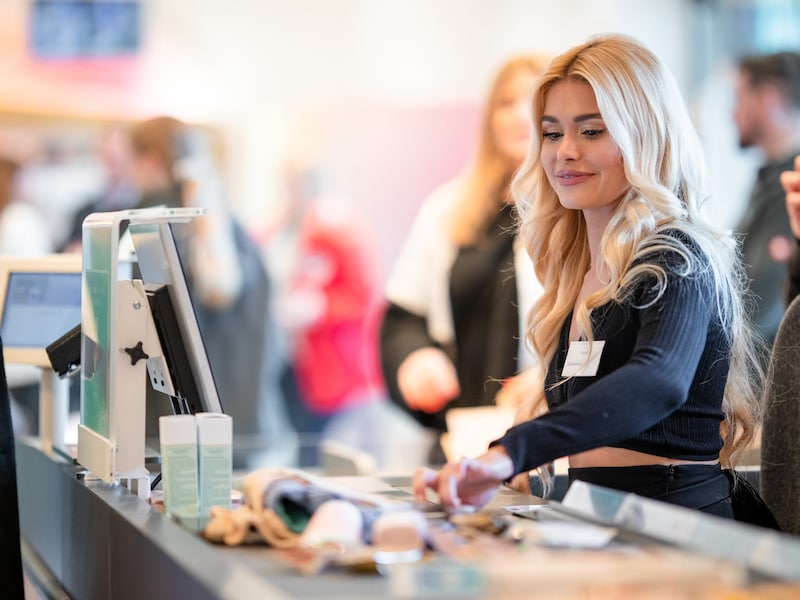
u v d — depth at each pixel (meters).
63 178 6.29
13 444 2.49
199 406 2.23
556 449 1.75
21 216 6.24
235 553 1.60
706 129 6.38
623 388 1.79
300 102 6.48
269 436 6.34
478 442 4.58
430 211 5.70
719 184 6.28
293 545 1.62
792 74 6.11
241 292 6.31
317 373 6.44
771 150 6.12
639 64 2.11
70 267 3.49
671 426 2.07
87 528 2.32
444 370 5.46
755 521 2.33
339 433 6.43
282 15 6.46
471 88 6.57
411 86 6.55
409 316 5.62
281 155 6.45
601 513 1.61
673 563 1.37
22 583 2.47
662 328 1.91
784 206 5.80
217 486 1.95
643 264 1.99
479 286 5.42
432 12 6.54
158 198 6.27
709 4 6.62
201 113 6.38
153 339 2.27
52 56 6.27
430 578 1.32
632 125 2.08
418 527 1.51
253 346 6.33
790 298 3.24
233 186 6.38
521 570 1.35
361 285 6.49
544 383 2.35
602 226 2.22
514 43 6.59
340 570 1.44
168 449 1.93
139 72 6.34
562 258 2.38
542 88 2.21
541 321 2.40
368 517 1.62
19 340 3.40
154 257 2.32
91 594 2.28
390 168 6.52
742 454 2.34
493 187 5.47
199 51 6.39
